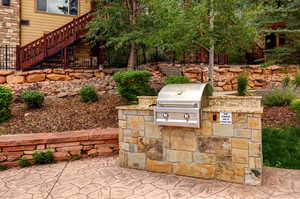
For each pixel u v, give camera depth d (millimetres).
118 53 10781
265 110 5621
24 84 7395
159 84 8109
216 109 2768
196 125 2744
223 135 2725
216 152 2771
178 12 4973
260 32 6297
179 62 9945
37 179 3014
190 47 5602
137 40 7195
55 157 3695
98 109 5887
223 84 8891
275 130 4238
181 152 2979
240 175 2656
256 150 2562
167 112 2912
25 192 2631
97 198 2438
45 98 6895
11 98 5203
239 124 2639
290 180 2770
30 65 8375
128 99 6312
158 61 10773
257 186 2584
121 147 3422
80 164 3547
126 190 2617
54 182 2898
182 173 2977
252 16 5758
